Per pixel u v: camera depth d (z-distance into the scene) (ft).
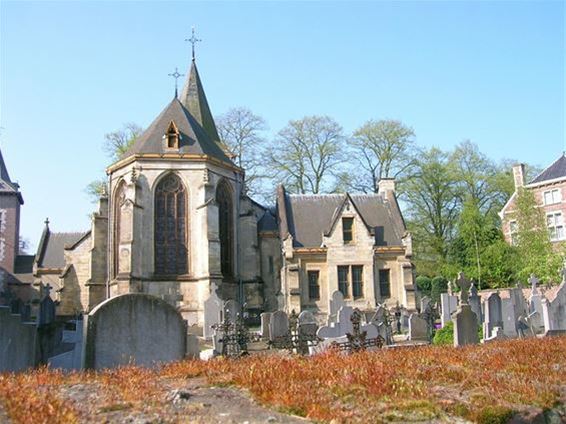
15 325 45.91
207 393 29.66
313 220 149.18
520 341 55.01
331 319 90.94
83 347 42.98
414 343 78.43
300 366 35.94
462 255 182.50
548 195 205.77
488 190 215.31
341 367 35.63
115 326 43.21
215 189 137.69
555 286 136.56
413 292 137.28
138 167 130.93
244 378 32.04
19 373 37.29
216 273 126.52
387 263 140.87
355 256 138.92
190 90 185.88
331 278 137.28
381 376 31.91
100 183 196.65
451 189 207.62
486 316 84.58
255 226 144.36
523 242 169.37
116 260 135.85
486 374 33.71
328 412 25.02
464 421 25.68
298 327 75.46
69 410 23.89
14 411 23.38
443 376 33.60
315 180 197.77
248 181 195.11
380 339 57.41
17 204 216.54
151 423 23.58
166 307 46.03
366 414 25.32
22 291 203.82
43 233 194.18
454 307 103.30
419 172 203.72
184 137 138.62
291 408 26.04
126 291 120.78
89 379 33.96
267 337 79.56
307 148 197.77
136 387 30.17
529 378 32.53
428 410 26.30
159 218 130.62
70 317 142.51
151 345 44.83
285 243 139.03
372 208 153.17
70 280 155.33
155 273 127.34
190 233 130.93
